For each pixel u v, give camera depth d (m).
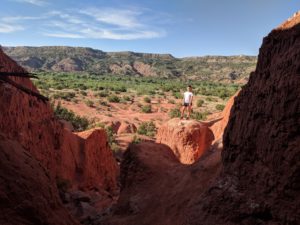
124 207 15.95
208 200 10.31
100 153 34.59
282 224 8.30
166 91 132.75
